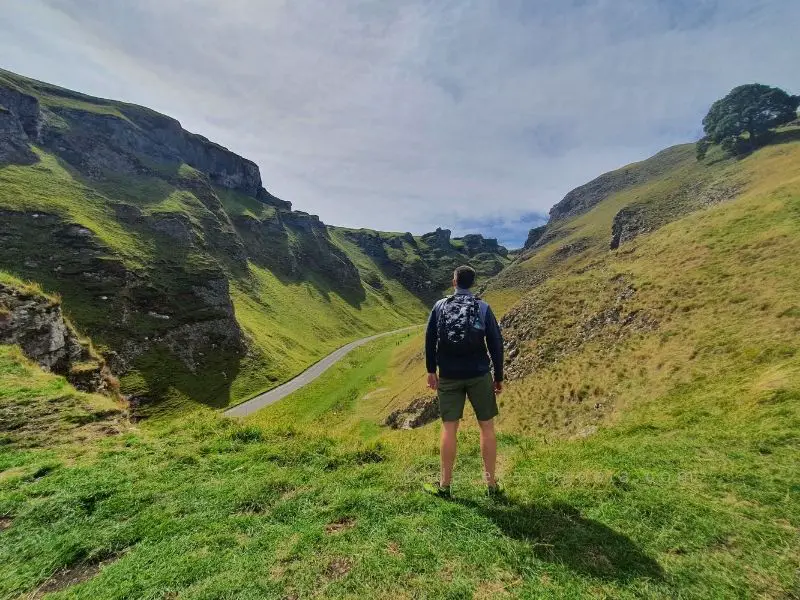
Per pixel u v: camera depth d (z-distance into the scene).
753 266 25.73
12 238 74.81
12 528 5.89
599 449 8.23
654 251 40.06
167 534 5.50
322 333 150.00
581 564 4.27
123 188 122.81
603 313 33.84
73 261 77.19
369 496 6.02
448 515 5.32
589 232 119.44
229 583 4.24
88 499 6.57
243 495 6.37
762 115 94.75
